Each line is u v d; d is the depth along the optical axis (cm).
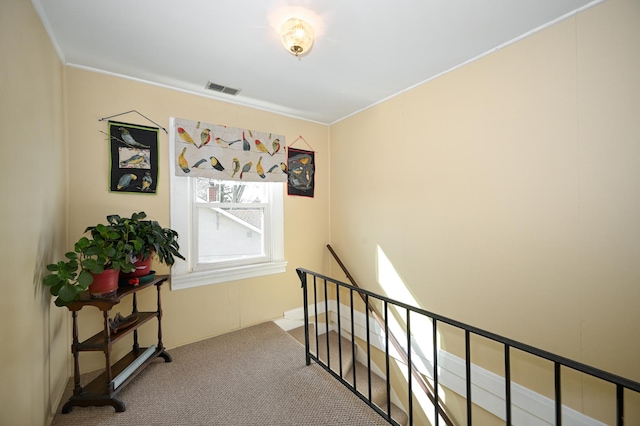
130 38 162
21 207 115
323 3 136
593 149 138
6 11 103
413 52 179
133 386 173
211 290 243
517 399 168
